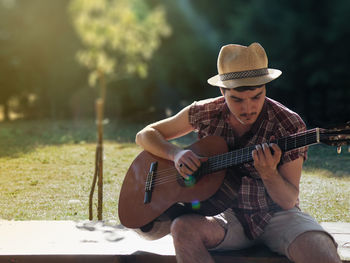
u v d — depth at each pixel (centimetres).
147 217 285
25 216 396
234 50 263
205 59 1174
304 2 978
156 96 1093
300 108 1025
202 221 264
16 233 320
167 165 294
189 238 257
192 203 275
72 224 340
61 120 1062
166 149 290
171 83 1160
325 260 245
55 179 521
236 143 282
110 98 1052
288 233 259
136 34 577
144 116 988
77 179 521
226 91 263
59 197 454
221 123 286
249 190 275
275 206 275
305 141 244
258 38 1025
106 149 681
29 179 522
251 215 274
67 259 282
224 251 278
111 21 530
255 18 1023
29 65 1213
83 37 524
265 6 1014
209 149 281
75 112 1111
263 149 245
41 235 316
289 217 267
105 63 541
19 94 1238
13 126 966
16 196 458
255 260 269
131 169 302
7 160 614
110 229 329
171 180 286
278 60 1007
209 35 1166
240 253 274
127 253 284
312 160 575
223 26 1169
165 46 1150
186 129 301
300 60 997
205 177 275
